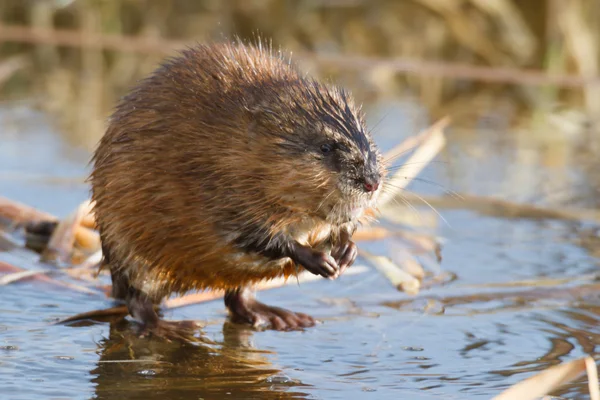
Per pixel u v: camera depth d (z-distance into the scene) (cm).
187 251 1013
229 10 2498
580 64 2317
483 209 1531
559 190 1634
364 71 2452
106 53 2598
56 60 2572
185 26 2517
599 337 1005
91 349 952
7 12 2564
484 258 1297
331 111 1012
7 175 1590
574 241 1380
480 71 2241
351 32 2541
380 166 1036
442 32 2506
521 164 1792
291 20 2509
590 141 1983
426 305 1114
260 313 1070
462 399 834
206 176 988
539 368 914
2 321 1023
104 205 1047
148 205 1012
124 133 1036
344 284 1203
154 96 1038
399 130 1925
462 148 1884
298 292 1170
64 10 2542
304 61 2300
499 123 2092
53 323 1027
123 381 862
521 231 1427
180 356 941
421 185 1638
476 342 991
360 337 1006
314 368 912
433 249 1329
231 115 1001
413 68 2261
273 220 989
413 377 890
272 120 992
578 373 780
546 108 2238
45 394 823
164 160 1005
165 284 1055
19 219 1362
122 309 1075
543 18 2392
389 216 1458
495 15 2412
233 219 990
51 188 1562
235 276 1029
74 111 2083
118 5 2523
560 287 1166
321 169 980
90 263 1234
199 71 1045
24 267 1216
